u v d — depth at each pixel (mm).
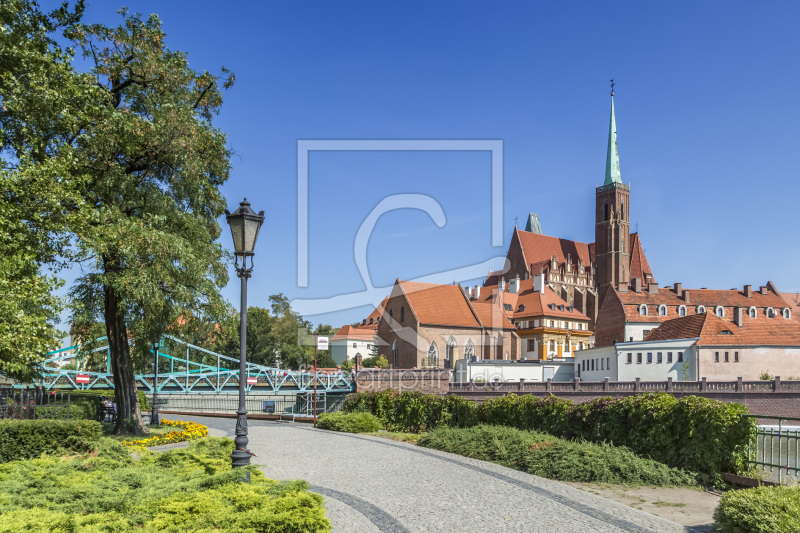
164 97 21109
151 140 19906
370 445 19375
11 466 11242
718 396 46469
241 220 11078
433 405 25156
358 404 30359
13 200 16359
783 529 8141
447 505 10609
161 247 19078
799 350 58312
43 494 9102
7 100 16484
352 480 12945
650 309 87625
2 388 22625
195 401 50750
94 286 22000
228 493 8969
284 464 15172
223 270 23641
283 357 93250
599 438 16734
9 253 15148
